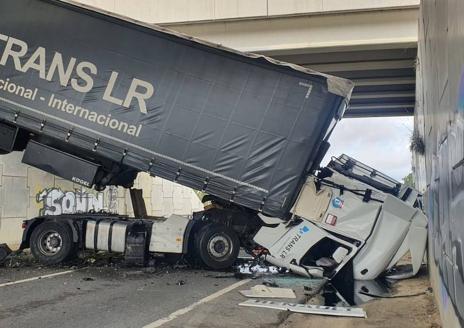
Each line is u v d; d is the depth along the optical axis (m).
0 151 11.65
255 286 8.85
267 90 10.03
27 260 12.12
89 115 10.53
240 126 10.11
